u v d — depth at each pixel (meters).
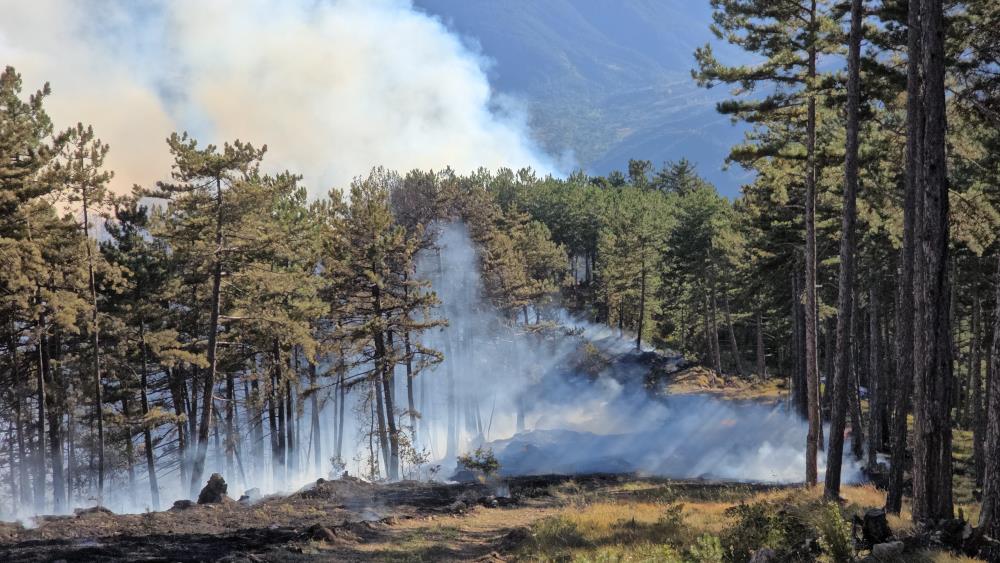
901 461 17.41
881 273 36.81
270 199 29.70
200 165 28.14
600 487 30.95
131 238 36.12
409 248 35.72
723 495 25.47
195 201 28.48
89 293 29.62
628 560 13.02
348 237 35.47
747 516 13.92
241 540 17.09
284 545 16.44
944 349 13.54
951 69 17.59
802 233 33.44
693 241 66.12
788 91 22.17
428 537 18.41
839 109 21.14
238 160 28.62
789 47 21.59
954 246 28.06
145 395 34.16
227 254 29.39
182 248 28.86
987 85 17.64
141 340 33.34
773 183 27.95
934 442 13.61
